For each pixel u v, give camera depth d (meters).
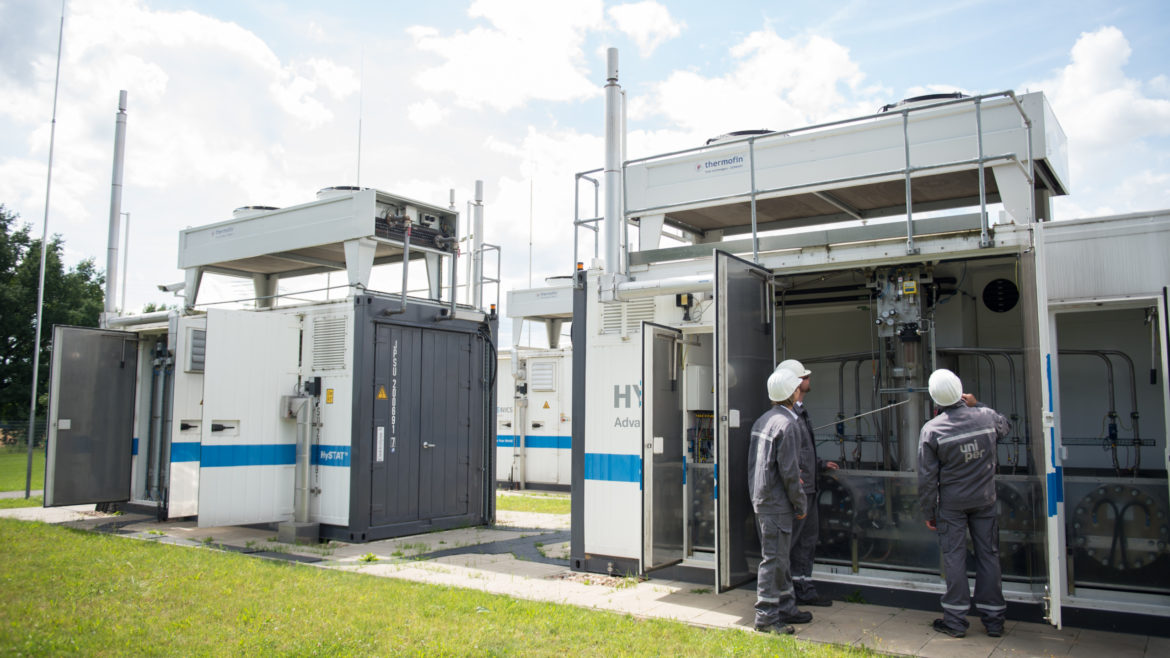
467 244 12.79
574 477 8.14
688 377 7.87
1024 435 7.69
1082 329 7.61
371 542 9.91
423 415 10.88
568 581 7.54
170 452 10.59
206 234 12.23
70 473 11.21
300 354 10.71
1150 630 5.59
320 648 4.98
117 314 13.11
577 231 8.48
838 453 8.77
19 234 37.72
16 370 36.69
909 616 6.18
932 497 5.75
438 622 5.73
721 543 6.09
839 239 6.89
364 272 10.38
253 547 9.40
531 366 17.89
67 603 6.05
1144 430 7.28
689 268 7.74
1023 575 6.48
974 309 8.30
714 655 4.99
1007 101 6.77
